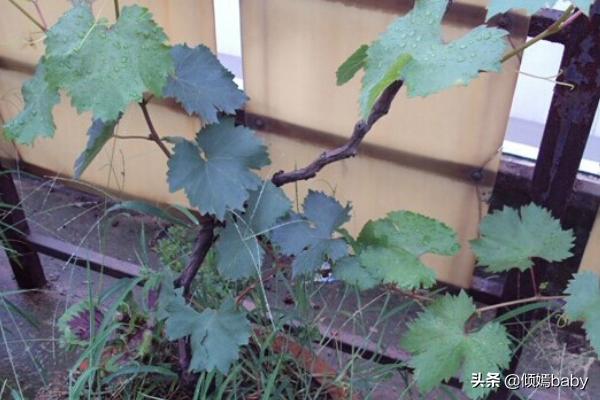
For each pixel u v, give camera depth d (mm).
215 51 996
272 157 1099
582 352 1245
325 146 1049
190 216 882
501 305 815
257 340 892
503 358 722
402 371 997
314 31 922
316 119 1020
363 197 1082
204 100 730
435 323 746
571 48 723
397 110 943
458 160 962
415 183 1022
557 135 785
